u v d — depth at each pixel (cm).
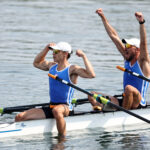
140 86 3891
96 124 3753
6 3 11475
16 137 3422
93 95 3553
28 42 7381
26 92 4784
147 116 3956
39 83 5200
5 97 4553
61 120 3462
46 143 3266
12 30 8325
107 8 11044
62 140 3350
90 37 7931
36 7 11069
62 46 3544
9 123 3419
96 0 12500
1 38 7619
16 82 5188
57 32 8281
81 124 3678
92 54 6650
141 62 3853
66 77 3538
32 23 9081
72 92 3622
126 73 3941
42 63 3738
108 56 6575
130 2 12175
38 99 4522
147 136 3509
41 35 7975
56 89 3569
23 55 6506
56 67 3609
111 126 3822
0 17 9512
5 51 6700
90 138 3428
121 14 10238
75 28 8706
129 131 3666
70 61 6191
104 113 3781
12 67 5859
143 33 3719
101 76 5591
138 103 3875
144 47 3772
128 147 3198
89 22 9369
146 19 9494
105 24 4084
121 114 3856
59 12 10450
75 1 12231
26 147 3153
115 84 5256
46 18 9669
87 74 3444
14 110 3638
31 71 5734
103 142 3319
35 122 3503
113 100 3869
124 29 8550
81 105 4416
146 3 12044
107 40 7738
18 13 10119
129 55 3866
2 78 5341
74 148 3147
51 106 3612
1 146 3170
